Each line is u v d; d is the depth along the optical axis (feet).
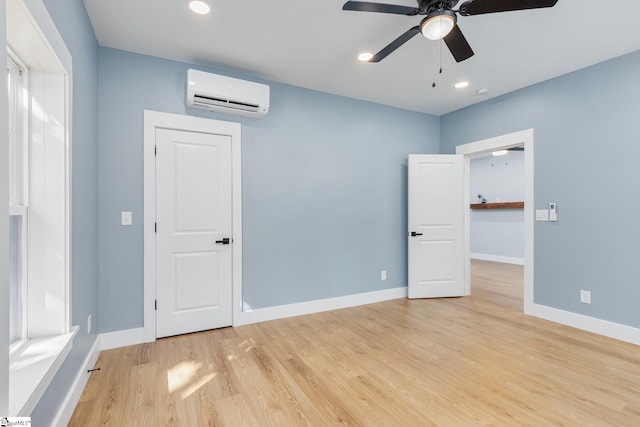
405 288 13.96
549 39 8.36
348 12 7.31
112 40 8.34
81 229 6.56
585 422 5.52
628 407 5.93
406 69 10.18
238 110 9.96
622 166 9.08
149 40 8.38
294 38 8.40
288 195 11.27
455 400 6.19
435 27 6.12
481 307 12.30
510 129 11.98
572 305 10.13
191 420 5.59
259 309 10.71
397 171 13.84
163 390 6.51
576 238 10.06
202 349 8.49
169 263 9.34
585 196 9.86
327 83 11.26
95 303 7.97
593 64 9.70
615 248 9.21
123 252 8.72
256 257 10.69
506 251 23.39
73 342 5.83
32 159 5.24
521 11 7.17
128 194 8.79
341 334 9.56
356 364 7.66
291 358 7.97
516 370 7.34
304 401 6.16
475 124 13.33
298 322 10.64
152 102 9.14
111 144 8.59
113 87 8.65
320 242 11.92
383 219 13.43
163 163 9.28
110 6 7.00
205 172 9.86
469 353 8.23
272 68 10.07
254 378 7.00
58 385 5.11
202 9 7.15
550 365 7.56
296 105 11.47
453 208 13.80
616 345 8.67
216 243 10.00
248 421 5.57
